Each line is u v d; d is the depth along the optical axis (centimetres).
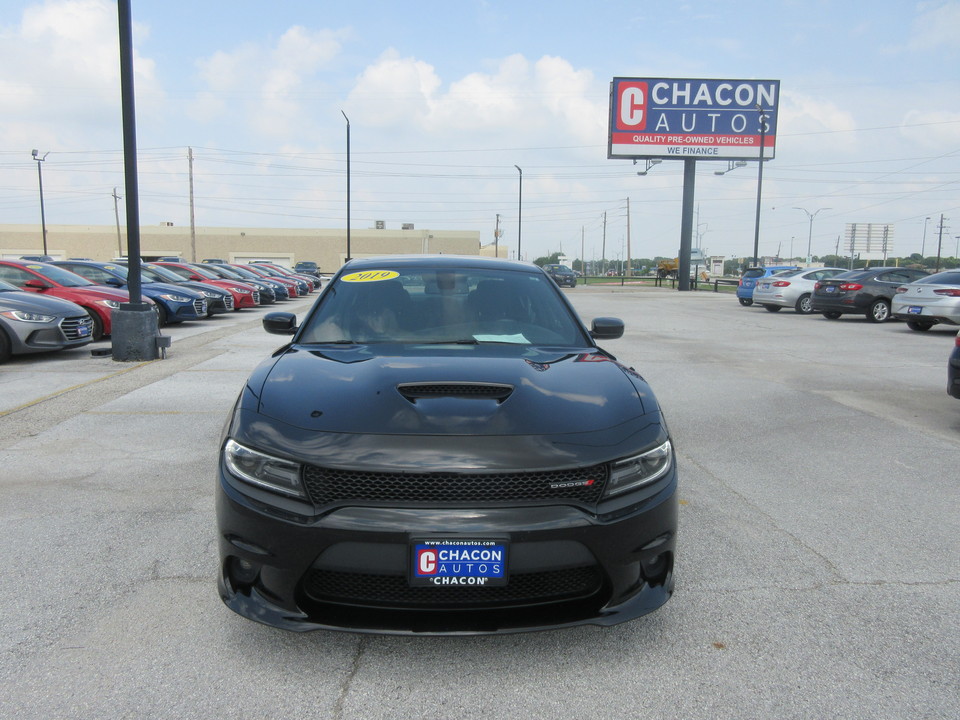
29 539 342
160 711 213
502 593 223
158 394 687
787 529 369
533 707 218
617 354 1038
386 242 7669
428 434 227
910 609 285
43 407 627
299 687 226
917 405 687
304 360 296
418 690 226
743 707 220
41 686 224
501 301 370
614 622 228
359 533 214
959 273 1361
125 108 856
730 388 771
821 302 1709
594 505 227
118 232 6825
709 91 3803
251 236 7569
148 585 296
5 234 7400
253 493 228
